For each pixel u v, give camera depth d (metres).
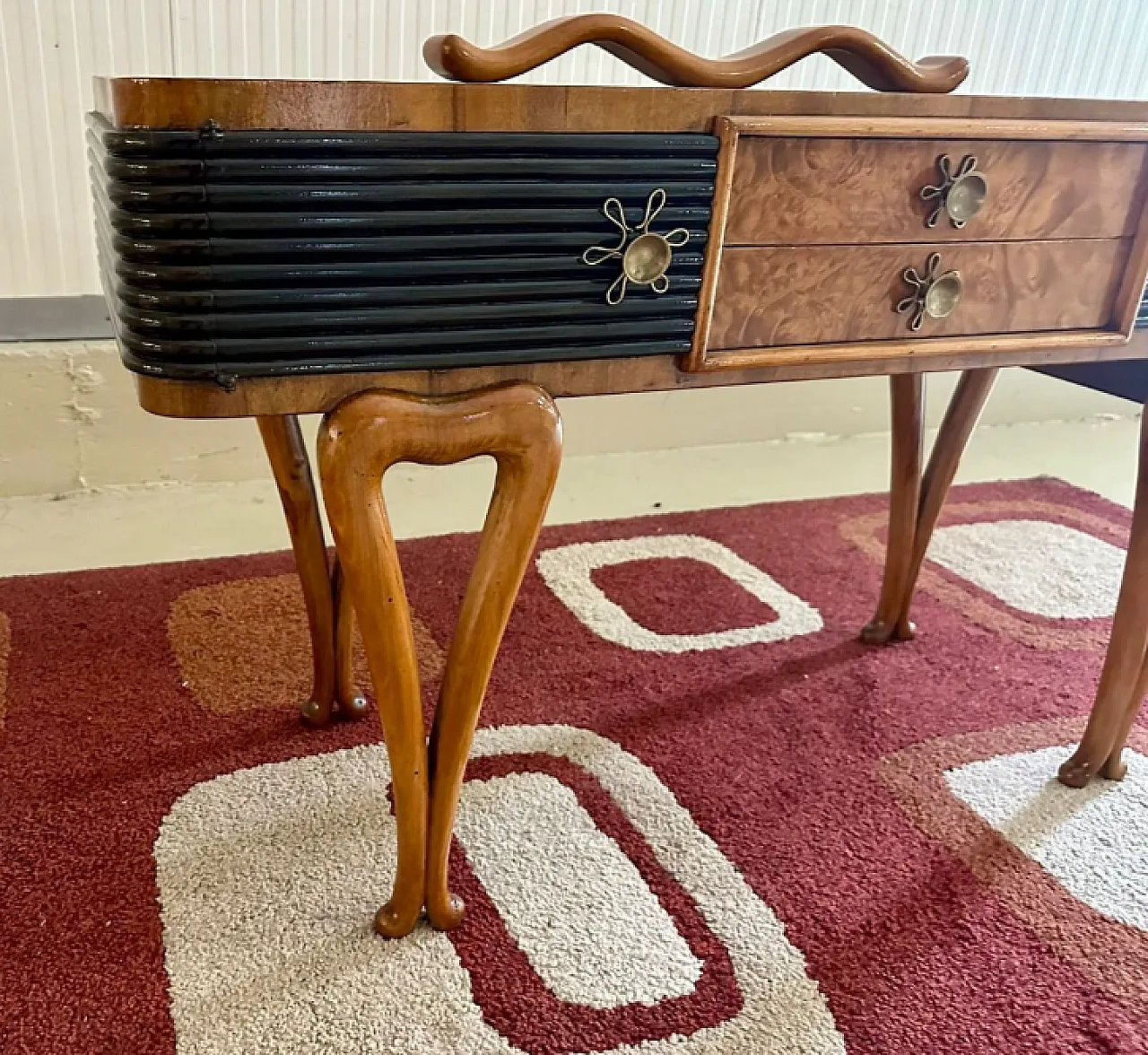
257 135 0.52
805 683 1.12
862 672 1.15
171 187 0.51
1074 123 0.71
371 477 0.61
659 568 1.37
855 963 0.76
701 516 1.55
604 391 0.66
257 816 0.86
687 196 0.62
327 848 0.83
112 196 0.52
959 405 1.11
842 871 0.85
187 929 0.75
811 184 0.65
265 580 1.27
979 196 0.69
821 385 1.92
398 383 0.60
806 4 1.64
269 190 0.53
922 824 0.91
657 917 0.78
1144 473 0.89
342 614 0.96
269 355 0.56
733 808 0.91
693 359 0.66
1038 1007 0.73
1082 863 0.88
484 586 0.67
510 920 0.77
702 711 1.06
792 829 0.89
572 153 0.58
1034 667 1.18
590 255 0.61
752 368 0.68
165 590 1.23
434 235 0.57
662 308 0.64
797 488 1.71
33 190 1.38
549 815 0.89
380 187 0.55
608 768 0.95
